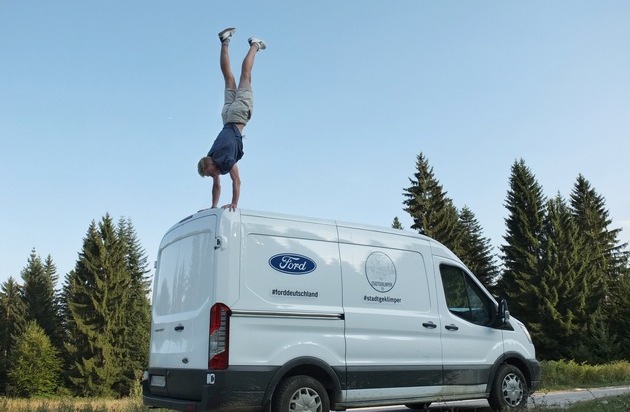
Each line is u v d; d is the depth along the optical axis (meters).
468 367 8.90
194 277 7.36
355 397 7.64
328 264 7.80
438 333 8.67
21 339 63.38
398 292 8.43
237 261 7.08
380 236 8.52
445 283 9.09
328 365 7.43
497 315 9.49
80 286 60.28
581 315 50.75
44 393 58.31
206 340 6.82
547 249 51.41
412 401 8.22
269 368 6.93
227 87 8.27
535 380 9.76
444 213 59.19
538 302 50.97
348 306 7.84
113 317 60.28
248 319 6.95
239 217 7.27
